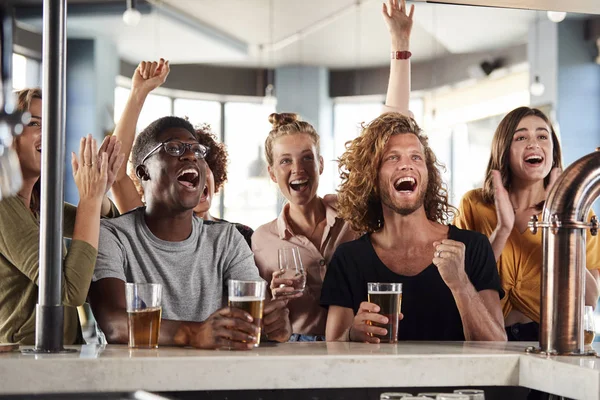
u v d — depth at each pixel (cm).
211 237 223
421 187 259
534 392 159
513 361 155
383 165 261
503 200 325
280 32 332
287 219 320
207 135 324
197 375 145
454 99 335
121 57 324
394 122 266
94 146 193
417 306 245
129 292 164
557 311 156
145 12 324
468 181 330
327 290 250
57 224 154
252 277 222
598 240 318
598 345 196
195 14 328
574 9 228
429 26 335
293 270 243
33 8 324
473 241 250
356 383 149
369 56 335
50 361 142
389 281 247
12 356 145
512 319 316
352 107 335
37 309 155
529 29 337
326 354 152
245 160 326
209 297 216
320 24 333
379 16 334
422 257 252
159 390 144
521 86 337
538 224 160
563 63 339
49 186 154
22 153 227
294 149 324
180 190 213
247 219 321
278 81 333
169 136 216
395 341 189
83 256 187
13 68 322
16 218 200
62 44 154
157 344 167
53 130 154
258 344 168
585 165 156
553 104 338
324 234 316
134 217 216
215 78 329
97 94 320
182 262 214
